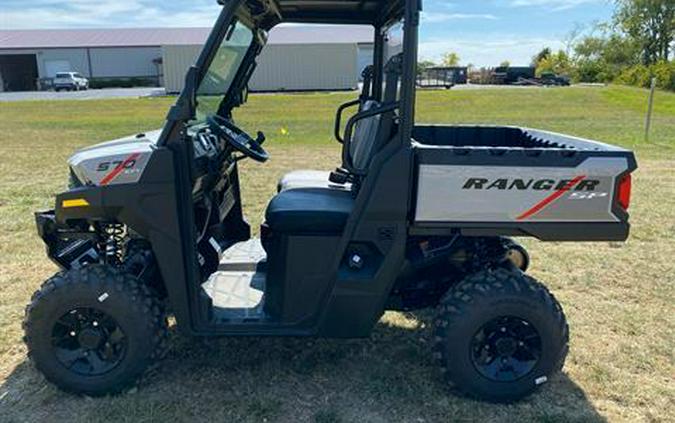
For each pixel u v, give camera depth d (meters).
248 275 3.35
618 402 2.90
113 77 45.06
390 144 2.68
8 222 5.89
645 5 46.97
